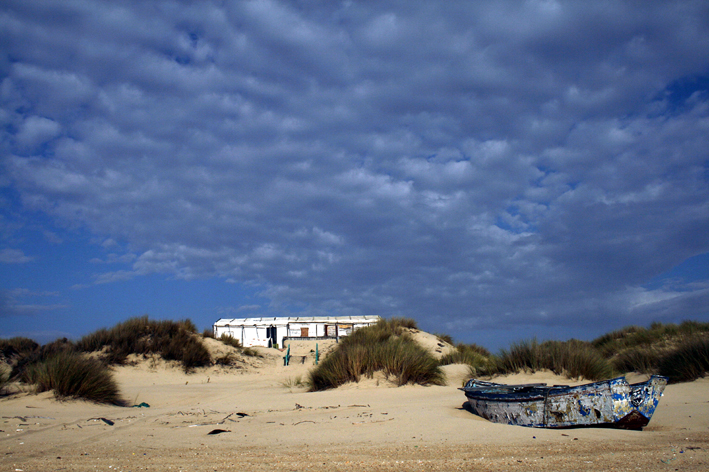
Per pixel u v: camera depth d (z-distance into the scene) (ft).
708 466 18.19
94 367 46.09
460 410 33.01
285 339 132.98
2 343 64.18
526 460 19.69
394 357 50.39
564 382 44.52
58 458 21.44
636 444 22.35
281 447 23.38
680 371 44.88
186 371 73.87
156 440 25.70
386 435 25.43
